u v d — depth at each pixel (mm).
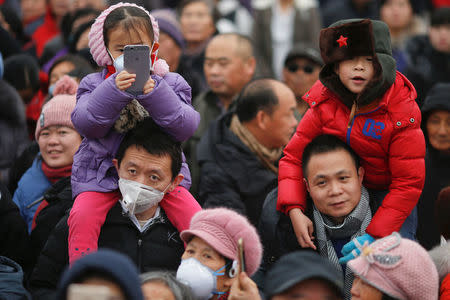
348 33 10203
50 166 13344
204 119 17625
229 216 9883
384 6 26422
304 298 8039
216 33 23484
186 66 19547
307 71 17766
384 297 9117
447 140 14938
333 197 10781
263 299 11133
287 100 14609
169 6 27578
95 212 10258
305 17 25859
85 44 18484
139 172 10125
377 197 11219
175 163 10281
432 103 14969
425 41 23656
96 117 9734
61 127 13234
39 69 19297
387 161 10875
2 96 15656
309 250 11312
